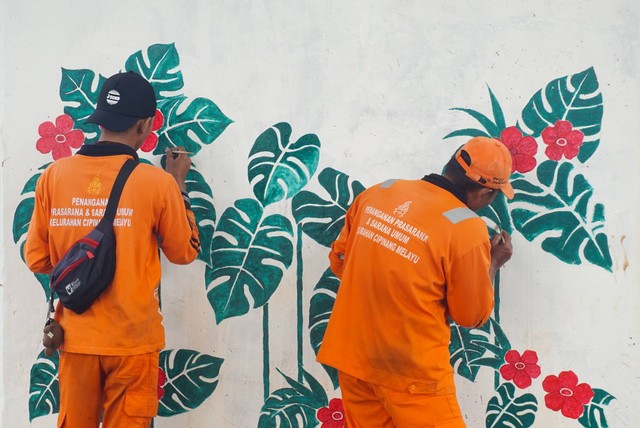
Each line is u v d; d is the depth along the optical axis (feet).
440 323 9.16
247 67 11.53
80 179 9.80
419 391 8.98
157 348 10.16
